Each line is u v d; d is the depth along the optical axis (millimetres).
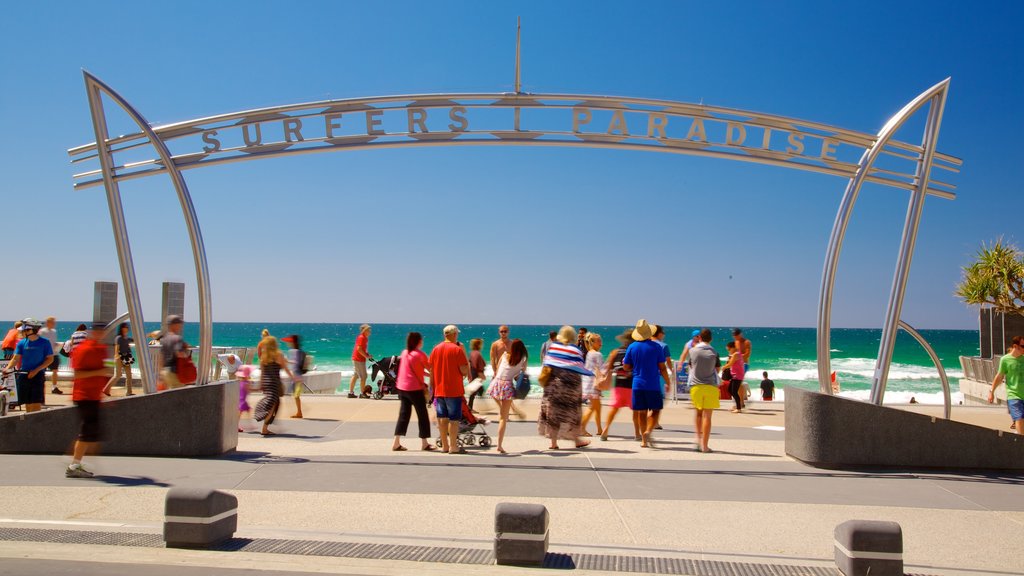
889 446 8445
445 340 9406
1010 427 12727
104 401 8633
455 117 8758
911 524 6078
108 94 8805
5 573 4453
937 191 8891
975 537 5730
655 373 9844
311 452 9156
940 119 8648
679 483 7473
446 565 4805
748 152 8820
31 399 11914
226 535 5328
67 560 4762
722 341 103188
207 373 9195
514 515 4879
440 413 9227
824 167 8898
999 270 24125
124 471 7613
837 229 8984
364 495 6766
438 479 7500
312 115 8852
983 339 26672
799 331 163750
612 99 8641
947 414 8672
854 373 48125
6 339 15000
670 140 8773
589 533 5664
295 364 12617
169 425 8609
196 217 9203
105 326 8016
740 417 13688
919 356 70000
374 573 4605
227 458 8547
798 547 5391
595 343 10742
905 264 8891
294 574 4570
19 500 6355
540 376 9688
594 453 9305
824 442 8445
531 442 10281
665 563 4961
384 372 16266
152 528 5586
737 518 6148
